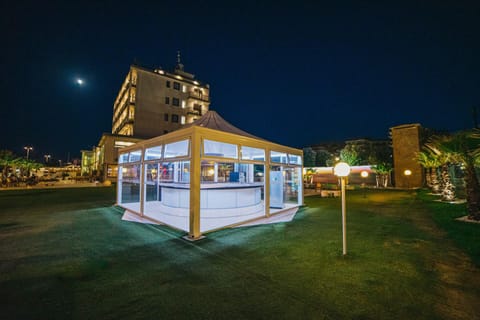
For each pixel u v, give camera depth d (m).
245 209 8.63
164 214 8.58
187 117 43.06
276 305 2.72
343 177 4.53
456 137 7.66
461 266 3.81
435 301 2.79
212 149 10.47
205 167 18.58
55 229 6.50
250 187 9.16
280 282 3.29
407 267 3.79
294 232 6.18
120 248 4.84
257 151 10.50
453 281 3.29
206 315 2.53
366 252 4.53
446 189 12.09
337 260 4.11
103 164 31.67
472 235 5.56
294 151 10.98
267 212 8.29
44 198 14.37
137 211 9.17
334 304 2.73
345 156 28.97
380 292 3.00
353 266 3.84
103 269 3.76
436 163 13.34
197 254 4.47
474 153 7.24
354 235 5.84
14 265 3.92
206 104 46.03
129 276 3.50
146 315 2.54
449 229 6.23
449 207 9.82
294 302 2.78
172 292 3.03
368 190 20.70
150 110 38.81
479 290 3.04
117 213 9.10
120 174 11.11
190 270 3.72
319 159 34.34
